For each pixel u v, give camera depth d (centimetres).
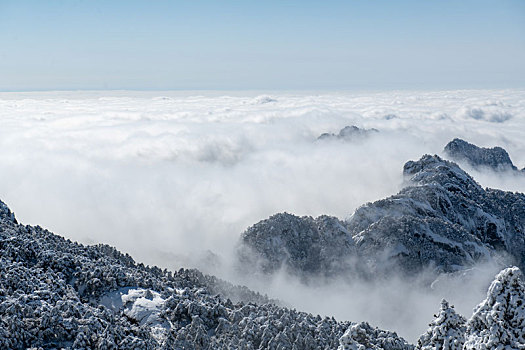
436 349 4972
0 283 8006
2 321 7081
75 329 7356
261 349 8475
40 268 9319
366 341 5916
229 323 9069
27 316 7356
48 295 8144
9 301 7475
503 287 4272
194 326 8581
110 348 7212
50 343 7088
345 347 5700
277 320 9325
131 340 7550
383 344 8656
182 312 9038
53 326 7269
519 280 4253
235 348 8262
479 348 4216
